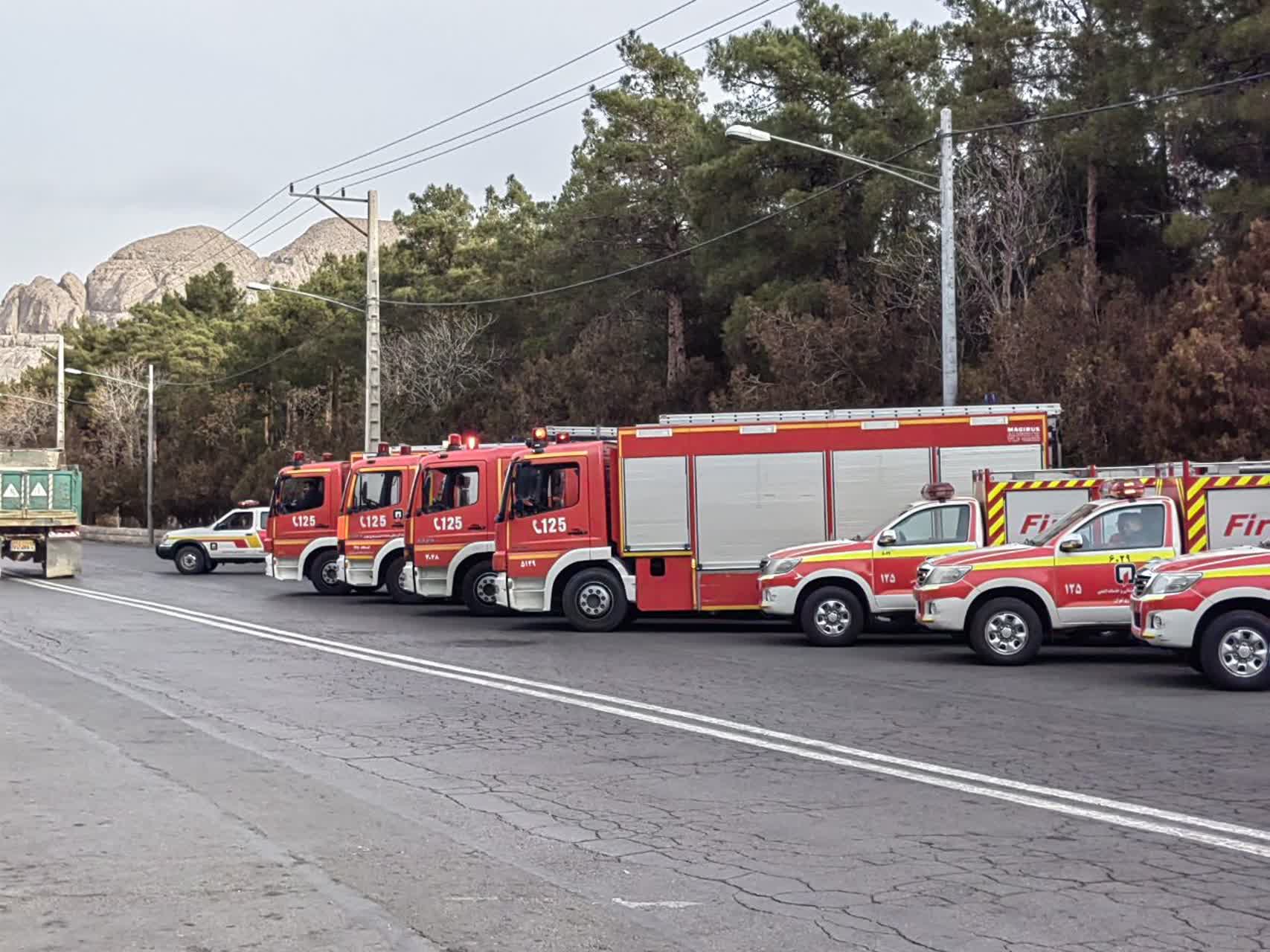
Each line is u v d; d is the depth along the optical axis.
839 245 39.22
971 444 20.62
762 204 40.56
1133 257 34.47
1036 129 33.97
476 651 18.88
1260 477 16.62
